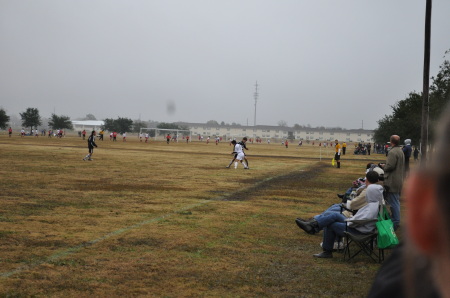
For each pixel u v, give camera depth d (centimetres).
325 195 1722
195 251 830
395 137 1084
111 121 14800
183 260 768
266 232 1015
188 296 602
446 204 52
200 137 14362
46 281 636
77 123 17662
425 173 55
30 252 781
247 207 1361
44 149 4341
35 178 1922
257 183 2064
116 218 1114
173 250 829
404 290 59
